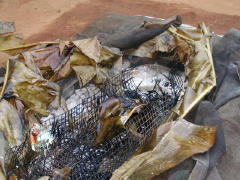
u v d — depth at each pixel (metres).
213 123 0.76
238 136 0.77
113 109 0.77
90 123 0.81
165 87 0.91
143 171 0.65
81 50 0.86
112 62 0.89
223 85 0.85
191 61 0.85
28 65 0.85
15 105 0.81
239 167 0.71
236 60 0.91
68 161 0.76
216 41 0.97
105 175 0.73
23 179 0.69
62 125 0.82
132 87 0.91
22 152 0.73
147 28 0.96
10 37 0.93
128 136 0.77
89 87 0.91
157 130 0.71
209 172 0.69
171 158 0.67
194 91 0.78
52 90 0.83
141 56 0.94
